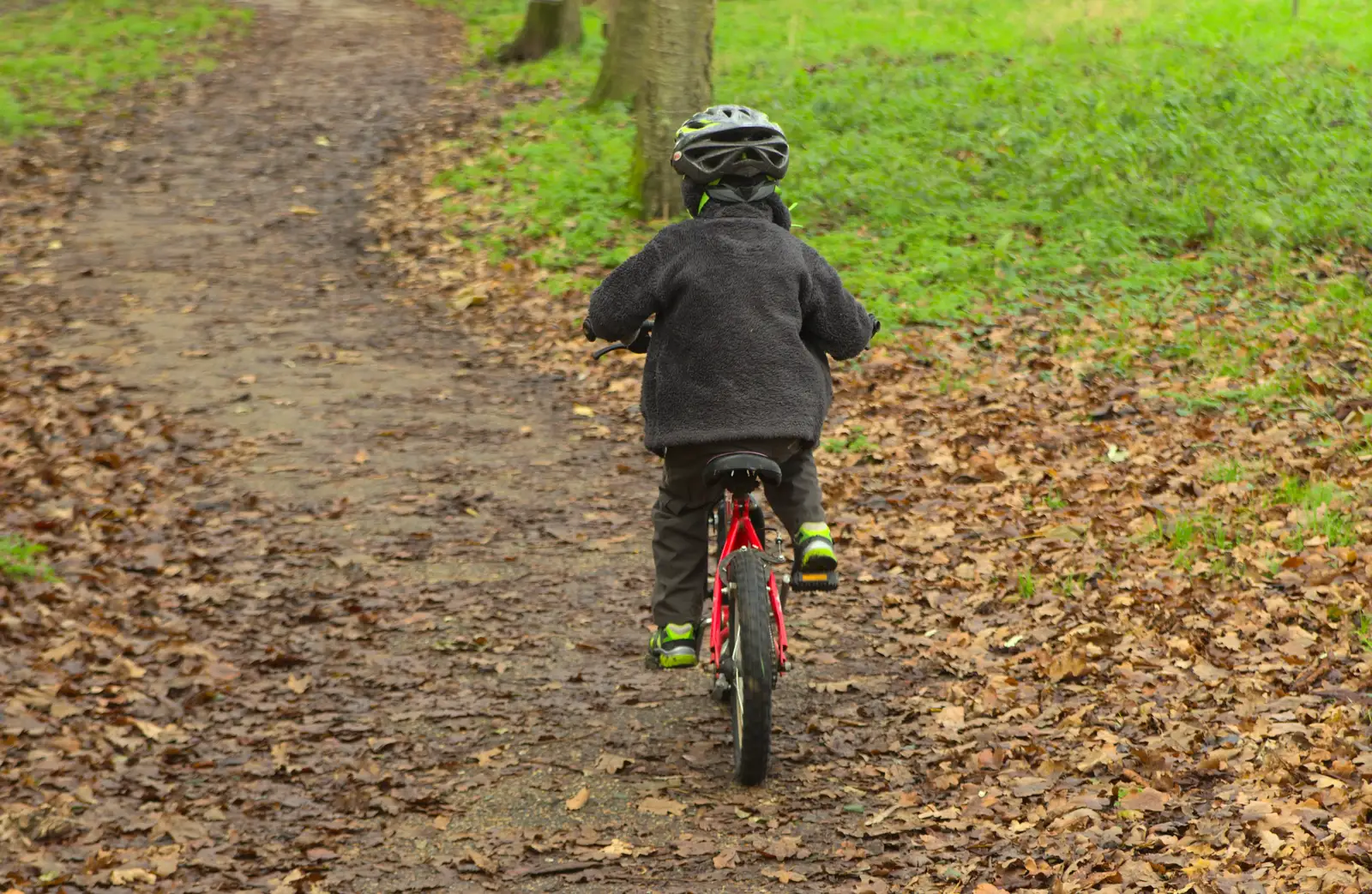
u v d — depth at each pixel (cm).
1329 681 584
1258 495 844
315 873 493
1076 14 2925
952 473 956
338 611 757
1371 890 408
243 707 640
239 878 491
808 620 733
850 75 2403
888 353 1239
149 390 1176
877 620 732
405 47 3084
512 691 657
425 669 684
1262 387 1062
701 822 521
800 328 536
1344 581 688
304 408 1148
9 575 762
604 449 1066
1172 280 1399
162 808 543
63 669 666
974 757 554
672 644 561
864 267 1461
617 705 639
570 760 582
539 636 726
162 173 2019
